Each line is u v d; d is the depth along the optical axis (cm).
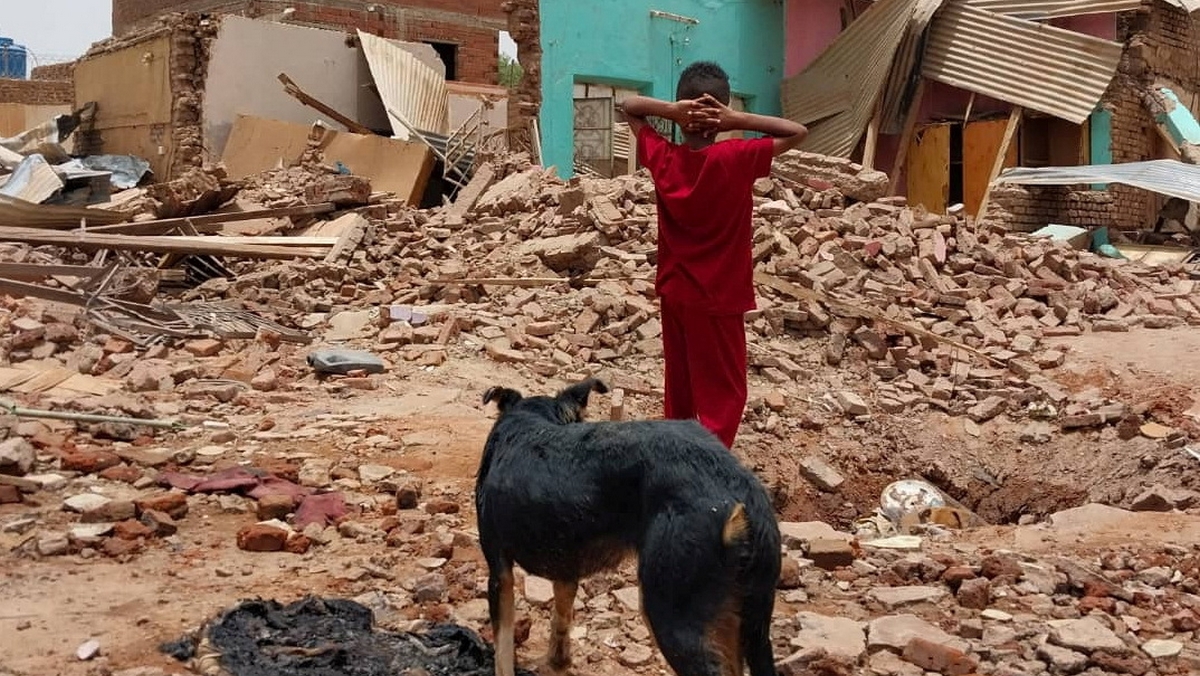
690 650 321
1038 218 2092
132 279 1197
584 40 2073
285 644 440
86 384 895
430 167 1966
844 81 2220
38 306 1074
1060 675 461
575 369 1080
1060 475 946
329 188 1680
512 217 1551
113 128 2348
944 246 1389
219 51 2145
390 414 879
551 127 2048
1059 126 2145
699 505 327
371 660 430
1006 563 572
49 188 1953
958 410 1056
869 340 1185
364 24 2775
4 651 429
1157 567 598
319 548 574
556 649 433
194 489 643
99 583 507
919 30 2117
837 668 448
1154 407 1013
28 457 650
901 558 592
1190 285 1471
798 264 1294
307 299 1273
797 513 894
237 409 877
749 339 1173
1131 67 2091
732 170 505
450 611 496
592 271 1315
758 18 2306
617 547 358
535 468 371
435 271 1384
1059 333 1252
